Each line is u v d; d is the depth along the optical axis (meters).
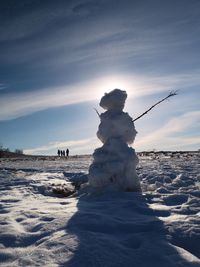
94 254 3.66
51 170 16.81
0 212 5.96
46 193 8.78
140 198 6.72
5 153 59.16
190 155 31.03
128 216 5.27
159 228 4.49
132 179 7.57
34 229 4.73
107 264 3.47
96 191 7.40
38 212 5.65
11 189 9.43
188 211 5.50
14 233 4.52
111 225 4.68
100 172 7.46
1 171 16.80
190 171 12.48
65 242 3.99
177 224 4.57
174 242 4.12
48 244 3.98
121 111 7.89
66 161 30.27
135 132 7.91
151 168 14.70
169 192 7.59
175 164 17.19
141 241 4.07
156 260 3.56
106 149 7.71
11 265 3.53
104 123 7.78
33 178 12.40
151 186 8.28
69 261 3.53
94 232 4.38
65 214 5.30
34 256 3.68
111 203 6.27
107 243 3.96
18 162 32.22
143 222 4.78
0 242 4.27
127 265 3.46
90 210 5.69
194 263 3.49
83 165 20.97
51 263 3.51
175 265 3.45
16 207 6.34
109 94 7.88
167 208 5.72
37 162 30.39
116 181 7.52
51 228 4.62
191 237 4.19
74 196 7.89
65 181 11.20
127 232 4.50
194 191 7.33
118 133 7.72
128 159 7.52
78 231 4.37
